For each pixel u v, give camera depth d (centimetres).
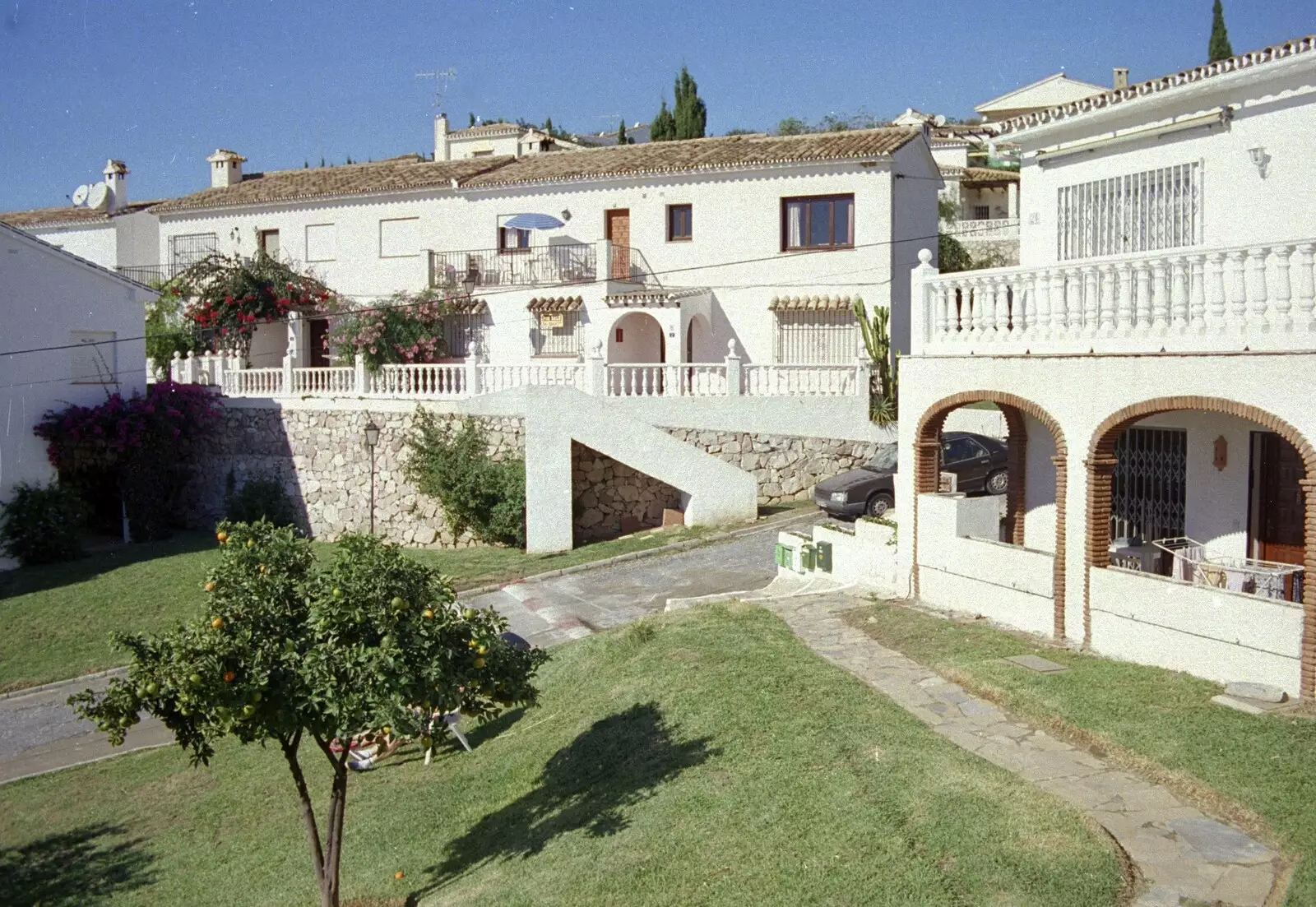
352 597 885
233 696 851
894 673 1202
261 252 3550
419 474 2619
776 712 1094
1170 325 1157
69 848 1305
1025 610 1327
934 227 3231
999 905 697
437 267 3447
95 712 858
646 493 2584
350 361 3250
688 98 5588
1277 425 1027
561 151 3691
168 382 2962
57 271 2755
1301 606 989
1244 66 1313
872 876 756
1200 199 1388
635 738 1148
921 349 1518
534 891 878
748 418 2580
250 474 2944
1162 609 1128
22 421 2673
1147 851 760
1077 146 1561
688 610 1656
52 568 2570
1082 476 1240
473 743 1419
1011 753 953
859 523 1691
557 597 2045
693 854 858
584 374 2545
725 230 3064
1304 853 730
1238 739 905
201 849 1246
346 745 936
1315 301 1020
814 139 3112
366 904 998
